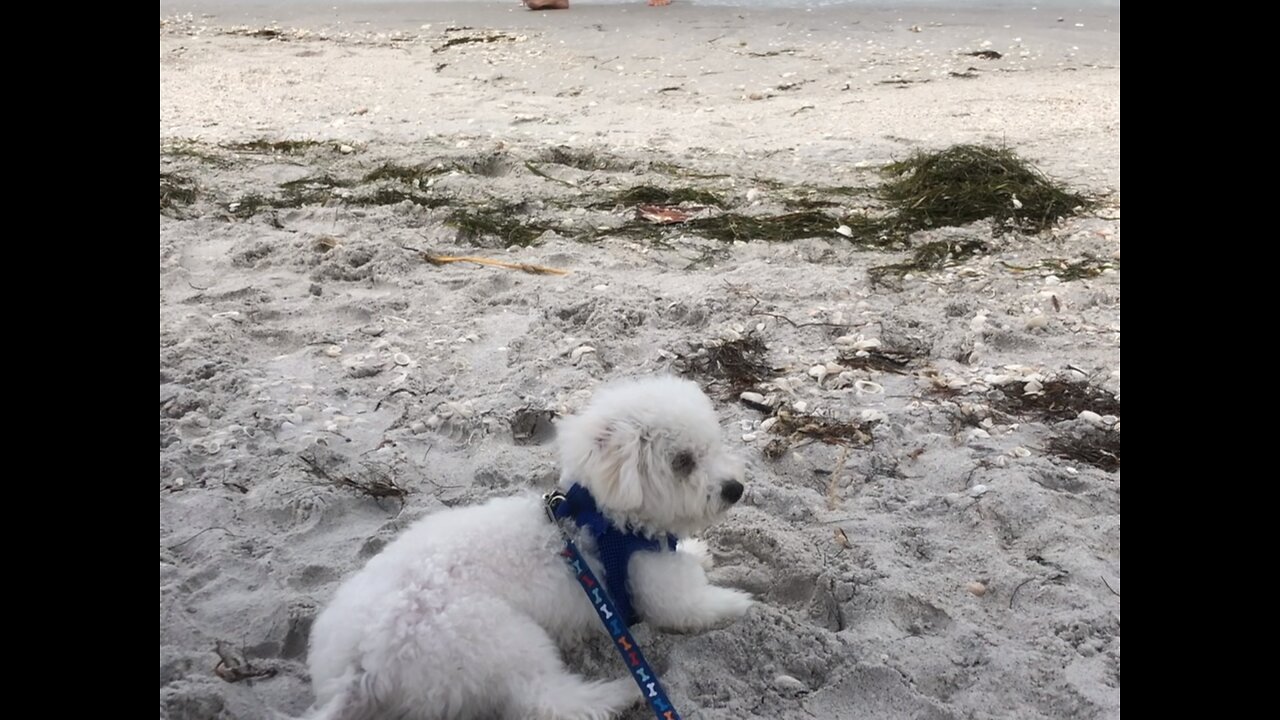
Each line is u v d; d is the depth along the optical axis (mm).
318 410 1350
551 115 2932
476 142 2594
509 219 2045
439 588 840
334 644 829
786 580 1035
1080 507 1122
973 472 1176
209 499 1158
